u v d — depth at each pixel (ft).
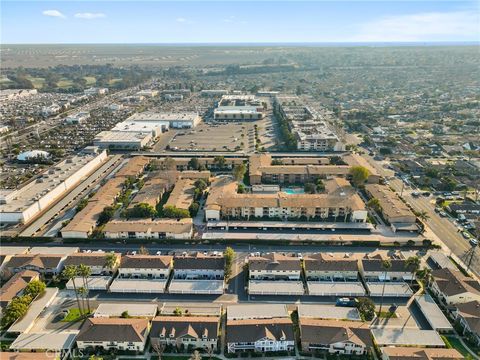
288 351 424.05
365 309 464.24
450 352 397.60
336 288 513.86
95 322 434.71
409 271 530.68
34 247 620.49
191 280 531.91
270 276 538.47
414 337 429.38
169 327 431.84
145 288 515.50
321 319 451.12
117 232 637.71
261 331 424.87
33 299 491.72
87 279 532.32
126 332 423.23
